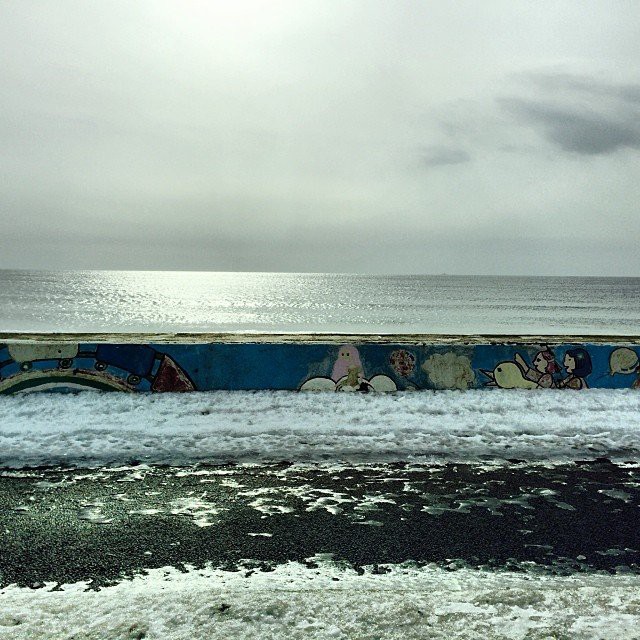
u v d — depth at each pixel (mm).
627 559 3902
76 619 3033
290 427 6867
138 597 3252
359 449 6266
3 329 31000
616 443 6629
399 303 67938
